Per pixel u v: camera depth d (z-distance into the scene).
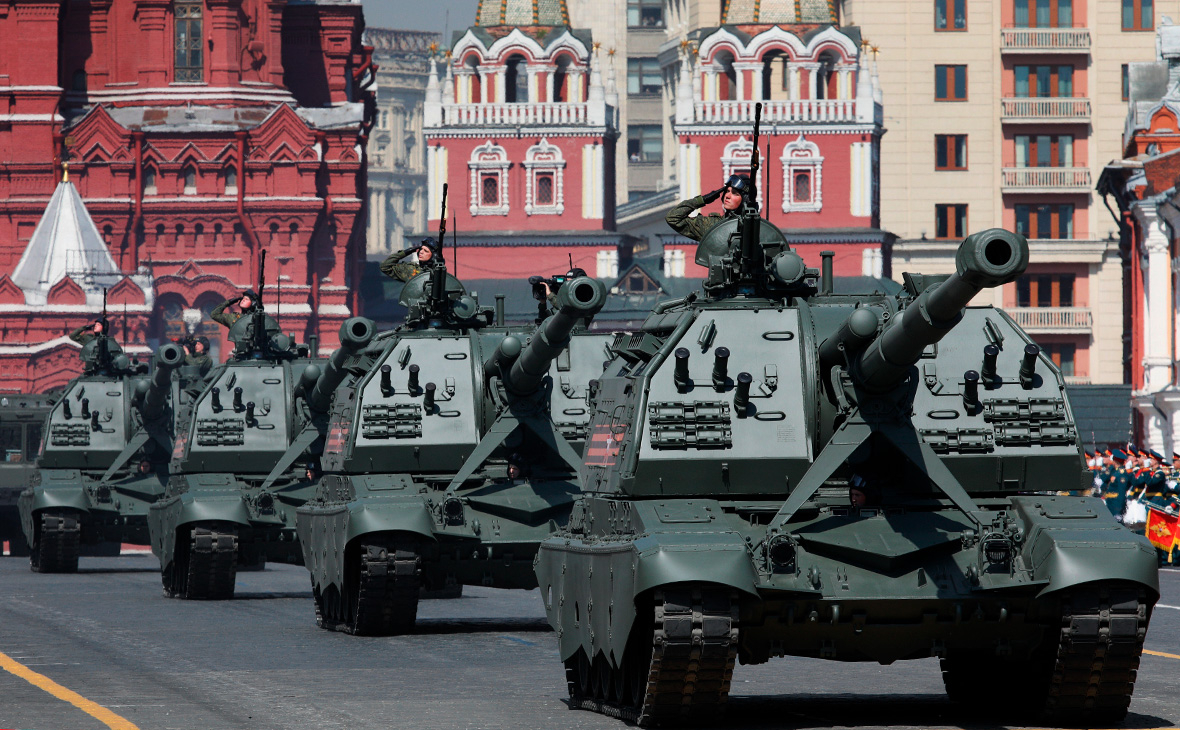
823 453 31.42
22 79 195.75
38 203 193.25
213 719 31.55
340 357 56.66
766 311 33.62
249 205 194.12
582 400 53.19
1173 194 120.88
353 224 199.00
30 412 99.56
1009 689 33.28
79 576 80.44
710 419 32.47
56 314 184.00
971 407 33.06
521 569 49.66
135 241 193.50
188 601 63.28
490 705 33.69
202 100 197.38
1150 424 130.50
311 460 66.62
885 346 29.78
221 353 192.62
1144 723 31.06
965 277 26.38
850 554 30.66
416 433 51.38
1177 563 75.56
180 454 67.94
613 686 32.38
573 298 37.25
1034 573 29.78
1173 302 127.88
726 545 29.12
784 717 31.89
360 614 48.34
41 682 37.09
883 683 38.06
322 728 30.44
